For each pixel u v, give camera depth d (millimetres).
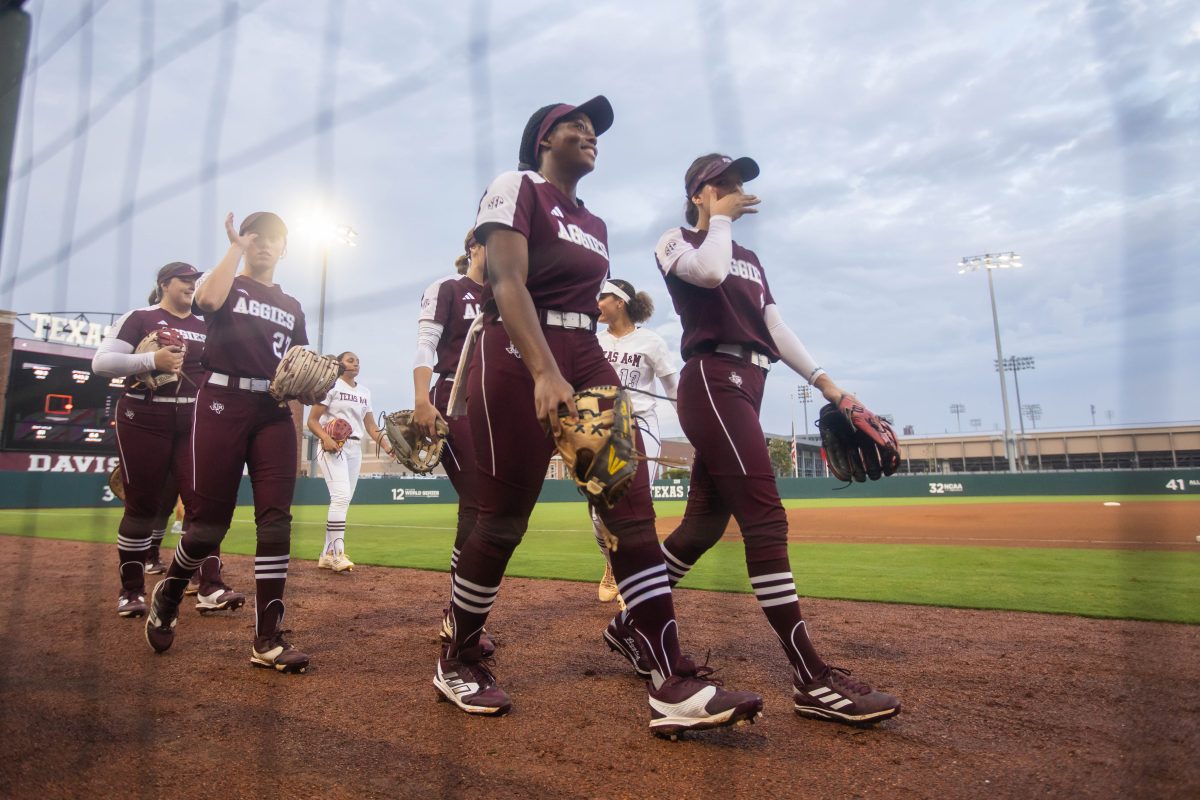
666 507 16859
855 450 2588
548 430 1604
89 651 2729
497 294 1706
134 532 3406
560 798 1438
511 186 1840
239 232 2713
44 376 14500
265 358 2654
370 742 1765
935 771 1562
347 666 2529
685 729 1752
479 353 1951
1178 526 8148
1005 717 1907
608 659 2629
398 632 3105
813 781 1521
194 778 1522
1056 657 2541
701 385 2184
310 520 10266
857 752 1690
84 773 1541
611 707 2064
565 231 1938
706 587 4219
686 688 1785
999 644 2764
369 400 5465
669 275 2244
